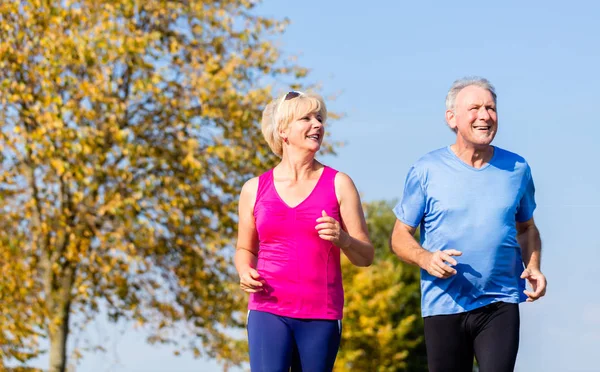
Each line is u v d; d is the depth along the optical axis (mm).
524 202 4012
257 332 3547
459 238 3850
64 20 13508
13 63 13180
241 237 3758
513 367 3771
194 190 13727
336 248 3588
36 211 13734
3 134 13023
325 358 3537
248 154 13625
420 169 3979
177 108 13703
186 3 14516
